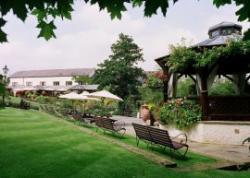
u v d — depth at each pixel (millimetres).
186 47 12695
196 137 12719
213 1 2887
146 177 6598
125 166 7488
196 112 12945
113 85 45062
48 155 8422
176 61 12609
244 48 11523
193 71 14531
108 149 9727
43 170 6793
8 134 12328
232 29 14594
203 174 7082
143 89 21734
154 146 10781
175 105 13797
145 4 2328
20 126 15641
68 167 7168
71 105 33812
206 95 12727
